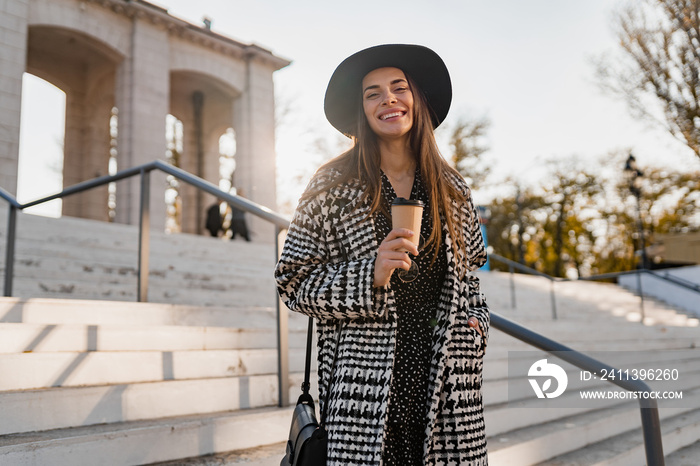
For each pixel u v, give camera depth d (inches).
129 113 589.9
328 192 62.6
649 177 912.3
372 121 66.5
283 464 63.4
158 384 111.2
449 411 58.9
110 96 684.1
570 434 152.9
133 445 93.9
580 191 1149.7
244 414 111.8
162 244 325.1
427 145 66.9
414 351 60.1
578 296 503.5
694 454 171.6
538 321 281.4
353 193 62.1
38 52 634.2
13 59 501.7
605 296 520.1
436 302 62.6
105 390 104.3
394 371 58.9
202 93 757.3
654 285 553.9
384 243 55.6
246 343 146.3
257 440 110.5
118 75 605.0
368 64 68.6
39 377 103.4
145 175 154.9
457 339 60.8
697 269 513.7
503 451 128.7
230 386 121.9
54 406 98.0
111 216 781.9
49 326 113.2
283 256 61.4
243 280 282.0
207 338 138.0
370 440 55.3
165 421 104.3
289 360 144.1
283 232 124.6
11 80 496.7
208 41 662.5
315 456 56.8
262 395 127.2
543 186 1202.0
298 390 134.9
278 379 123.1
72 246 248.5
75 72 677.9
